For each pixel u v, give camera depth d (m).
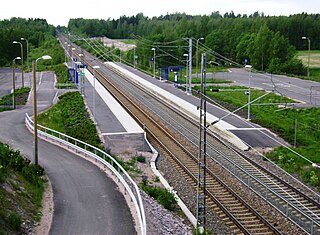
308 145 41.69
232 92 72.12
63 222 21.31
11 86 82.12
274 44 106.12
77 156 33.75
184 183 31.75
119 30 196.88
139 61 119.38
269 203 27.72
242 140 42.03
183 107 57.47
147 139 43.72
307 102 61.97
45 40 165.00
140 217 21.11
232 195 29.12
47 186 26.77
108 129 45.81
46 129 42.34
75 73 77.06
